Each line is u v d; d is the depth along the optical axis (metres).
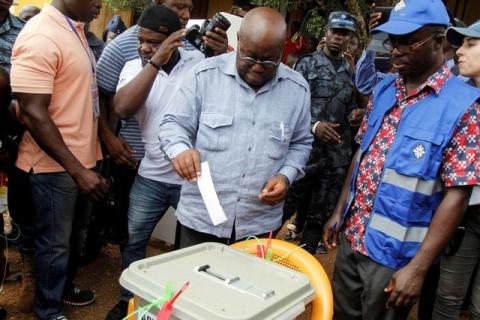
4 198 2.42
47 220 2.23
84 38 2.25
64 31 2.07
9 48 2.66
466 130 1.54
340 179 3.36
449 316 2.28
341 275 1.99
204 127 1.79
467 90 1.58
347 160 3.37
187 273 1.30
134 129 2.62
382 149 1.75
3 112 2.14
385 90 1.86
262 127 1.78
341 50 3.29
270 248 1.66
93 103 2.28
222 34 2.72
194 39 2.87
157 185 2.50
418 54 1.60
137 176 2.57
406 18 1.59
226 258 1.44
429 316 2.72
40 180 2.17
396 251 1.66
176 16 2.41
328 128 3.07
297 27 6.82
